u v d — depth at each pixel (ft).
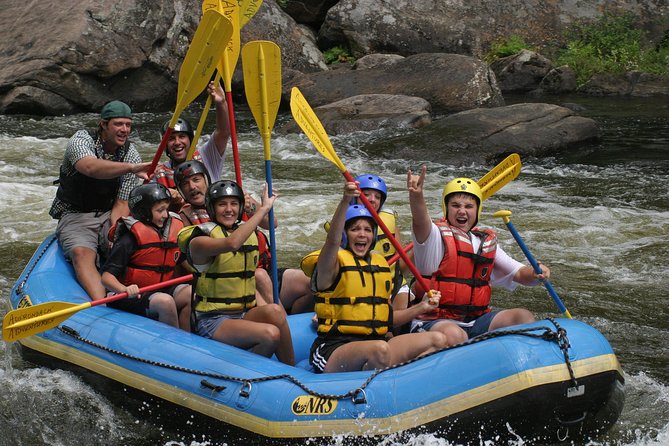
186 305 60.13
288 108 183.42
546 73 197.88
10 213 103.24
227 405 50.60
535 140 137.18
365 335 52.24
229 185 54.29
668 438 52.95
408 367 48.73
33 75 167.94
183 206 65.41
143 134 155.63
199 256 54.08
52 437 54.54
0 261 87.71
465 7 211.61
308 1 216.54
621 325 73.20
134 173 62.85
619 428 54.44
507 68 197.88
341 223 50.80
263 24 199.31
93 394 58.03
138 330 56.85
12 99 167.43
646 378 62.75
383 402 47.62
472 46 205.26
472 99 172.14
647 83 192.95
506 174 64.49
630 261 88.69
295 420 48.47
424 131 140.46
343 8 208.95
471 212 55.21
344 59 208.23
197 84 62.49
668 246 92.63
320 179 122.21
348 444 47.52
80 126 159.33
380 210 61.67
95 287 63.72
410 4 210.18
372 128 149.28
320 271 51.93
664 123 160.86
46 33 174.60
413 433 47.03
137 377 54.75
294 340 58.95
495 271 57.16
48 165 128.26
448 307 54.90
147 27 179.01
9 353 66.28
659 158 134.51
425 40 205.98
